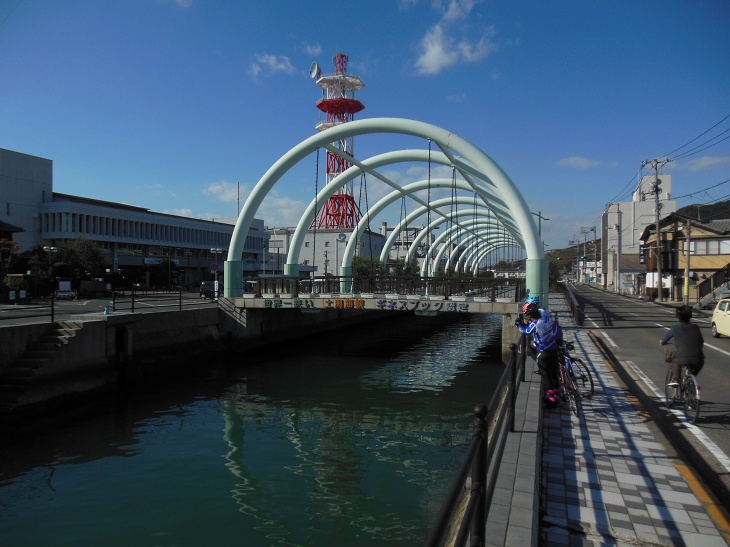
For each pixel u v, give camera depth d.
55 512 8.84
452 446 12.40
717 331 19.81
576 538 4.32
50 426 13.97
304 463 11.17
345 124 26.62
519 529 3.67
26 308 18.16
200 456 11.59
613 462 6.12
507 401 6.05
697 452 6.60
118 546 7.74
